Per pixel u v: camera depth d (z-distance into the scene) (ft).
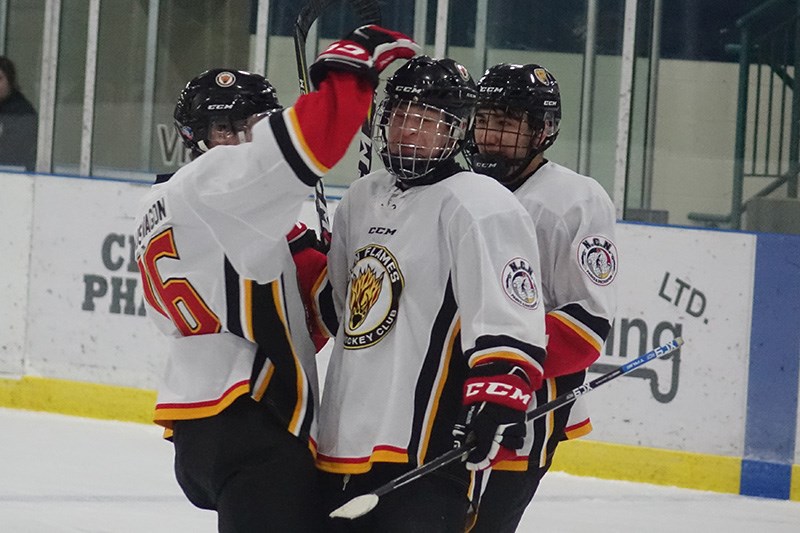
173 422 22.90
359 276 22.22
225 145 22.77
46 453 51.88
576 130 60.08
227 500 21.76
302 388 22.04
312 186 20.80
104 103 65.05
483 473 23.41
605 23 59.36
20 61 65.05
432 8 62.23
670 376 54.34
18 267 61.62
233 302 21.59
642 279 54.70
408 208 22.02
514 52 61.26
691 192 58.75
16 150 65.46
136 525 41.39
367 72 20.16
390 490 20.45
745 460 53.67
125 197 60.29
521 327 20.79
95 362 60.70
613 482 54.24
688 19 58.29
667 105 58.80
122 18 64.69
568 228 26.09
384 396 21.63
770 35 57.52
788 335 53.62
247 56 64.64
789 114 57.47
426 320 21.57
